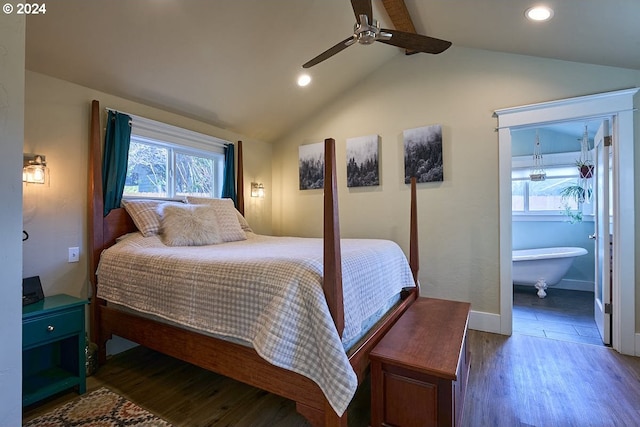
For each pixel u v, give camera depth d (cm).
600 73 259
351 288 165
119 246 235
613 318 260
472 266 311
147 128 288
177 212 263
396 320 216
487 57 305
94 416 178
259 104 354
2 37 85
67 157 235
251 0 230
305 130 416
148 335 202
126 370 233
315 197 412
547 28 229
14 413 85
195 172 348
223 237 289
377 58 347
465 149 314
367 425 169
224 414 180
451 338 175
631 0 170
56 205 229
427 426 145
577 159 470
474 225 310
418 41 196
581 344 271
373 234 365
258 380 152
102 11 199
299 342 136
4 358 83
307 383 138
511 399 192
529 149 502
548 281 429
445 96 325
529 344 272
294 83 341
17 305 86
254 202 415
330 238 138
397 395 152
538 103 280
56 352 215
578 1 186
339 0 256
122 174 263
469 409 183
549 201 491
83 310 205
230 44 261
